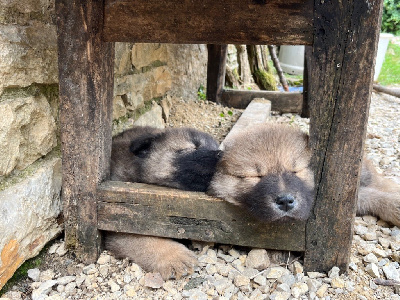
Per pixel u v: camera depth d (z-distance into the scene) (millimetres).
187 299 364
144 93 704
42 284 379
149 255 397
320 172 364
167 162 441
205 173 415
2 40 354
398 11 2498
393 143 813
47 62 415
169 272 385
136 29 363
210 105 988
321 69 339
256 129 411
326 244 380
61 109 386
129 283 387
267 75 1348
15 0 369
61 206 440
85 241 414
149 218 399
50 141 428
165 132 504
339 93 341
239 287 375
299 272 386
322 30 330
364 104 339
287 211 349
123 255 415
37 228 402
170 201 391
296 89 1466
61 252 422
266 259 393
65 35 369
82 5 361
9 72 363
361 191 505
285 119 973
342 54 331
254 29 342
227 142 417
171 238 422
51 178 424
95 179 397
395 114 1102
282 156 370
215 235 395
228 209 385
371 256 404
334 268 382
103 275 399
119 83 593
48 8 413
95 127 386
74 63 374
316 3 326
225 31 348
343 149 353
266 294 369
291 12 331
